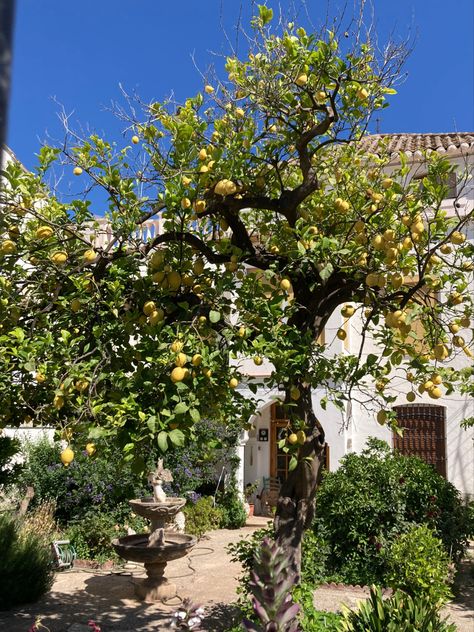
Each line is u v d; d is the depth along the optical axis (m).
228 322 4.89
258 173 5.97
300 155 5.48
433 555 8.09
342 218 6.16
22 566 8.46
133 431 3.79
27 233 5.36
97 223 5.57
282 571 3.11
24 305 4.83
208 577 10.17
